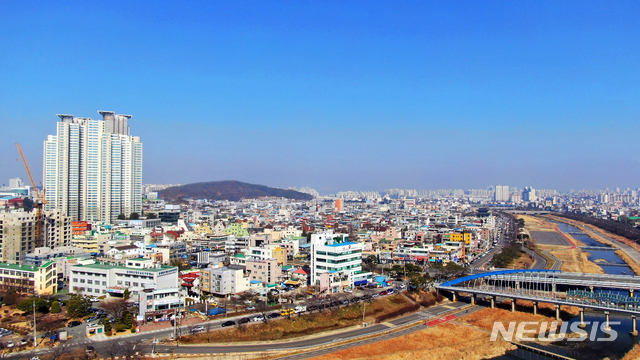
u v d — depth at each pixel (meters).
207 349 195.88
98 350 184.88
